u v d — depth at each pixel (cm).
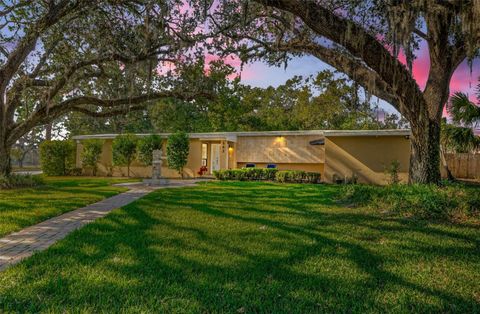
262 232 470
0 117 1071
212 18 920
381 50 659
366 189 857
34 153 4219
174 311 219
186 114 1839
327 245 407
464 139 1159
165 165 1909
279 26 952
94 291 248
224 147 1931
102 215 606
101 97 1390
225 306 231
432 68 817
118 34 983
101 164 2020
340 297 252
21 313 212
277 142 1812
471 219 583
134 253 351
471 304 244
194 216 589
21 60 980
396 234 475
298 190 1095
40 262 316
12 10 916
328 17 624
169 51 973
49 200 772
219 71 1148
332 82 1775
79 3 872
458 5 657
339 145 1519
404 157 1428
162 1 798
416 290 269
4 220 523
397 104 819
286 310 227
